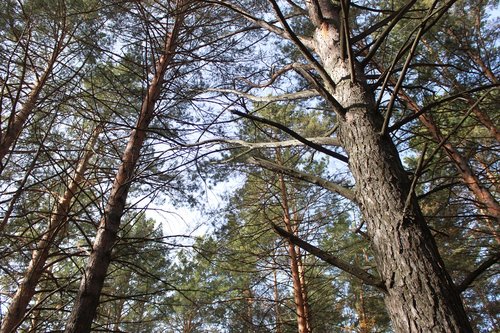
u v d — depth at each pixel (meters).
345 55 2.70
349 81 2.61
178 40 6.91
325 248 9.41
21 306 5.47
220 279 11.50
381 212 1.99
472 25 8.62
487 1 8.62
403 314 1.68
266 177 9.04
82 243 8.40
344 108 2.48
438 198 7.89
